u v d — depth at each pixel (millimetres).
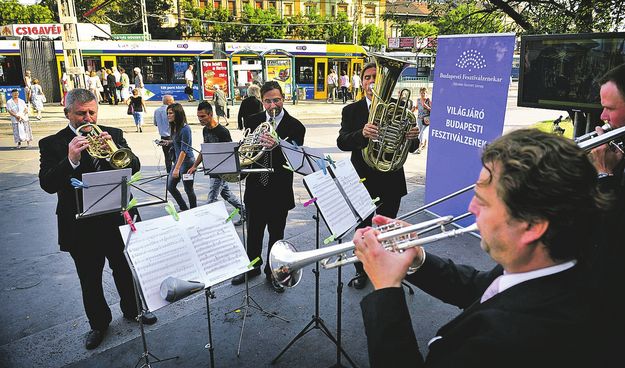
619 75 1831
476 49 4355
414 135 3428
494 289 1029
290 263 1684
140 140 11867
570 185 847
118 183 2463
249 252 3809
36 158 9500
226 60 18906
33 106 15500
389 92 3311
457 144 4785
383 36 40219
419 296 3545
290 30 38969
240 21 37688
